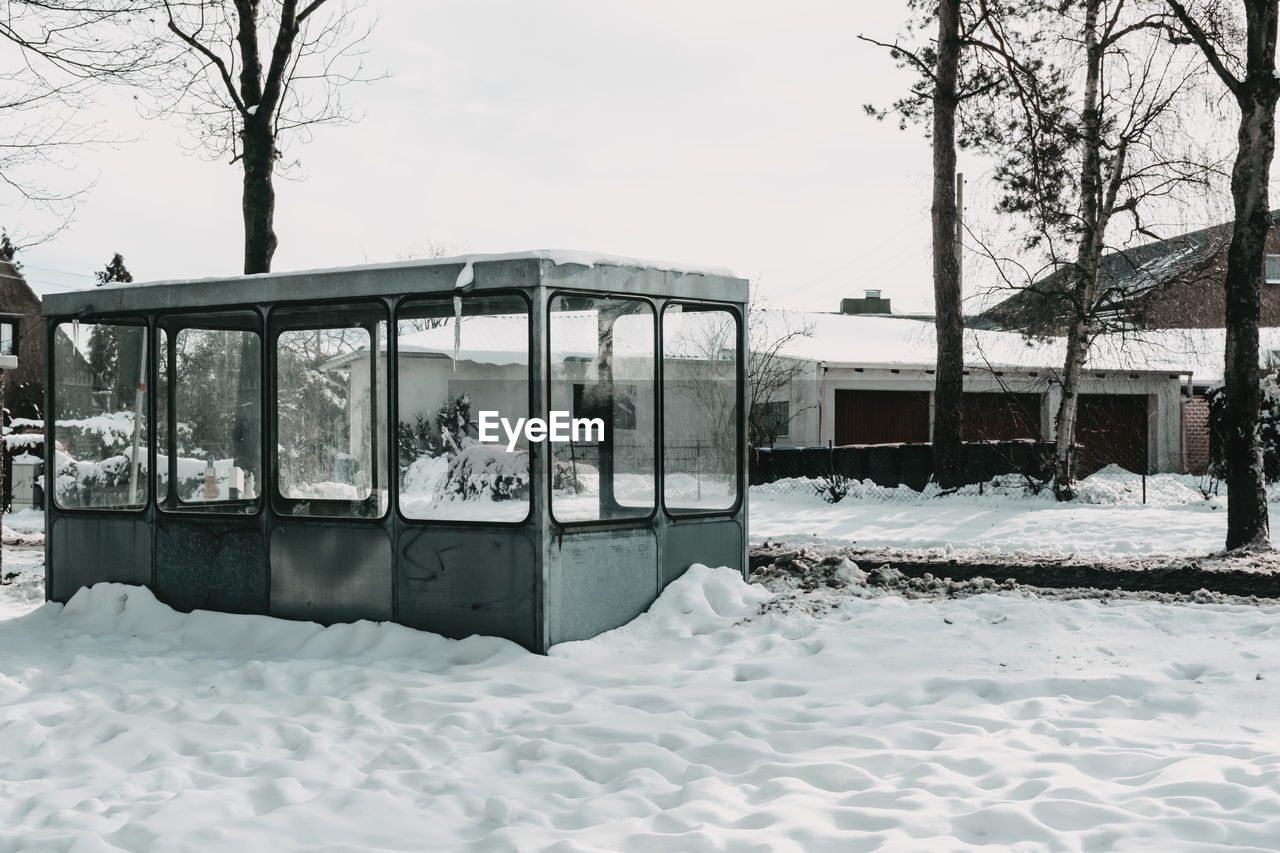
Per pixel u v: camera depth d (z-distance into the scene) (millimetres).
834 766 6160
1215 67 14398
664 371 10047
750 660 8688
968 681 7828
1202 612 9461
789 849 5109
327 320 10055
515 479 9109
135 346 11133
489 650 8953
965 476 25016
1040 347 29594
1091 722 6977
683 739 6832
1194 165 22922
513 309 9188
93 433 11344
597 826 5555
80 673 8820
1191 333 32812
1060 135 23859
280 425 10234
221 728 7230
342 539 9859
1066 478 23672
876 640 8883
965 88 24609
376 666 8766
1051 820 5477
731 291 10570
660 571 9961
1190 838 5191
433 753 6742
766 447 30219
